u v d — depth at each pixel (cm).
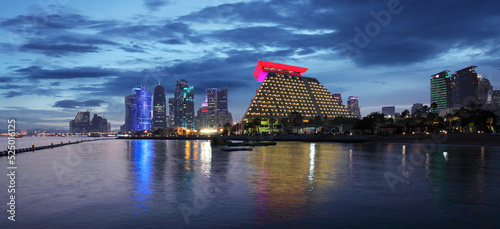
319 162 3981
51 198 1889
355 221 1423
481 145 8000
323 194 1981
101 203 1758
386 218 1466
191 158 4747
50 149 8325
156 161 4303
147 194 1997
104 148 8806
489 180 2514
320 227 1344
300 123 18962
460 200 1811
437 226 1355
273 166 3547
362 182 2430
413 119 14438
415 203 1742
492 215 1509
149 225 1373
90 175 2884
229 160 4334
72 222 1418
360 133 13938
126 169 3350
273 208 1644
